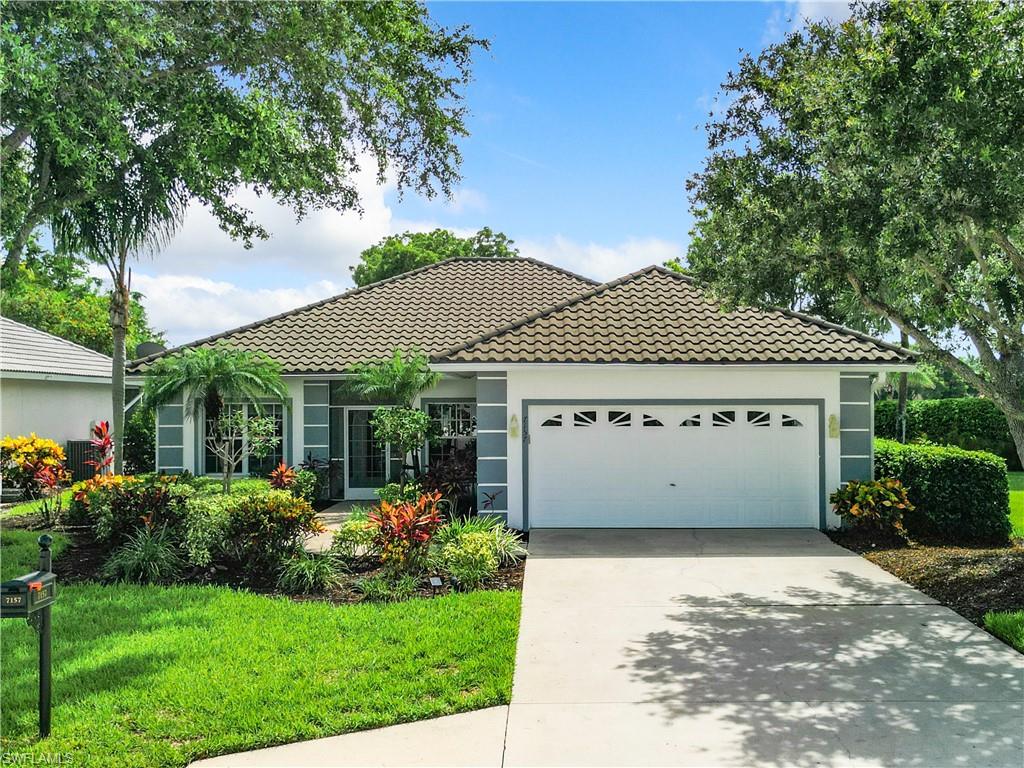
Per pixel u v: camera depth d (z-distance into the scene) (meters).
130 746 5.44
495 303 19.75
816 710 6.04
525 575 10.59
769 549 12.23
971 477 12.80
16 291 13.02
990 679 6.66
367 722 5.82
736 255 10.28
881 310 9.98
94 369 23.91
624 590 9.80
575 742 5.53
